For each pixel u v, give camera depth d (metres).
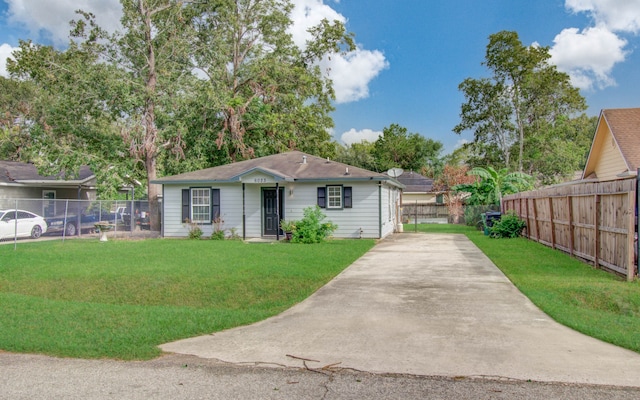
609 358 4.99
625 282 9.12
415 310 7.32
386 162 63.78
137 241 19.59
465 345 5.49
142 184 27.20
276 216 20.86
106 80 23.36
